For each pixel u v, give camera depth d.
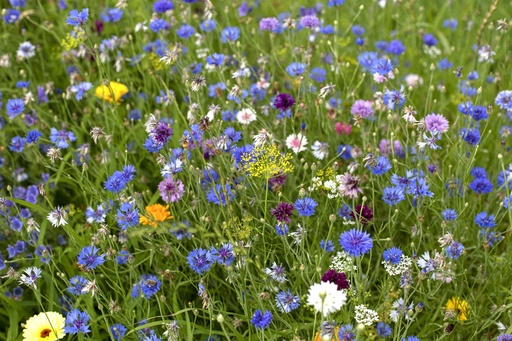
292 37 2.59
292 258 2.13
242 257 2.00
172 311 2.11
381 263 2.11
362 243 1.91
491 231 2.16
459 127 2.35
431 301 2.13
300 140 2.19
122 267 2.14
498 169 2.31
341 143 2.38
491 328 2.09
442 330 2.07
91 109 2.48
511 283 2.10
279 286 2.04
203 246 2.14
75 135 2.42
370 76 2.54
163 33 2.54
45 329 1.99
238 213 2.18
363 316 1.92
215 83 2.54
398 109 2.30
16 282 2.19
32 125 2.44
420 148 2.15
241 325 2.06
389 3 2.85
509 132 2.28
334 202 2.18
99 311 2.14
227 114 2.34
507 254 2.12
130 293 2.07
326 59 2.56
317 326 2.00
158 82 2.57
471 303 2.07
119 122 2.35
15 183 2.39
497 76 2.48
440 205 2.20
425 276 2.01
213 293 2.11
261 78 2.38
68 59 2.62
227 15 2.71
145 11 2.71
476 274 2.18
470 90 2.43
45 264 2.19
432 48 2.71
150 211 2.10
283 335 2.00
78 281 2.06
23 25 2.76
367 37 2.75
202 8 2.81
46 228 2.27
